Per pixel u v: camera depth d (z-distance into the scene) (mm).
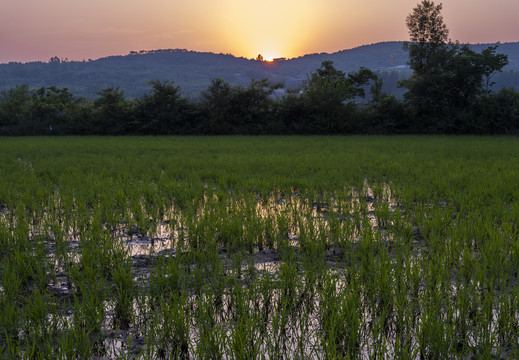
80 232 5863
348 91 38875
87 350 2789
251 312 3281
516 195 7535
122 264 4324
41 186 9234
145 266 4609
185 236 5770
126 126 39312
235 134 38750
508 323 2988
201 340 2773
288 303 3480
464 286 3588
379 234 5117
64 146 23156
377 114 38281
